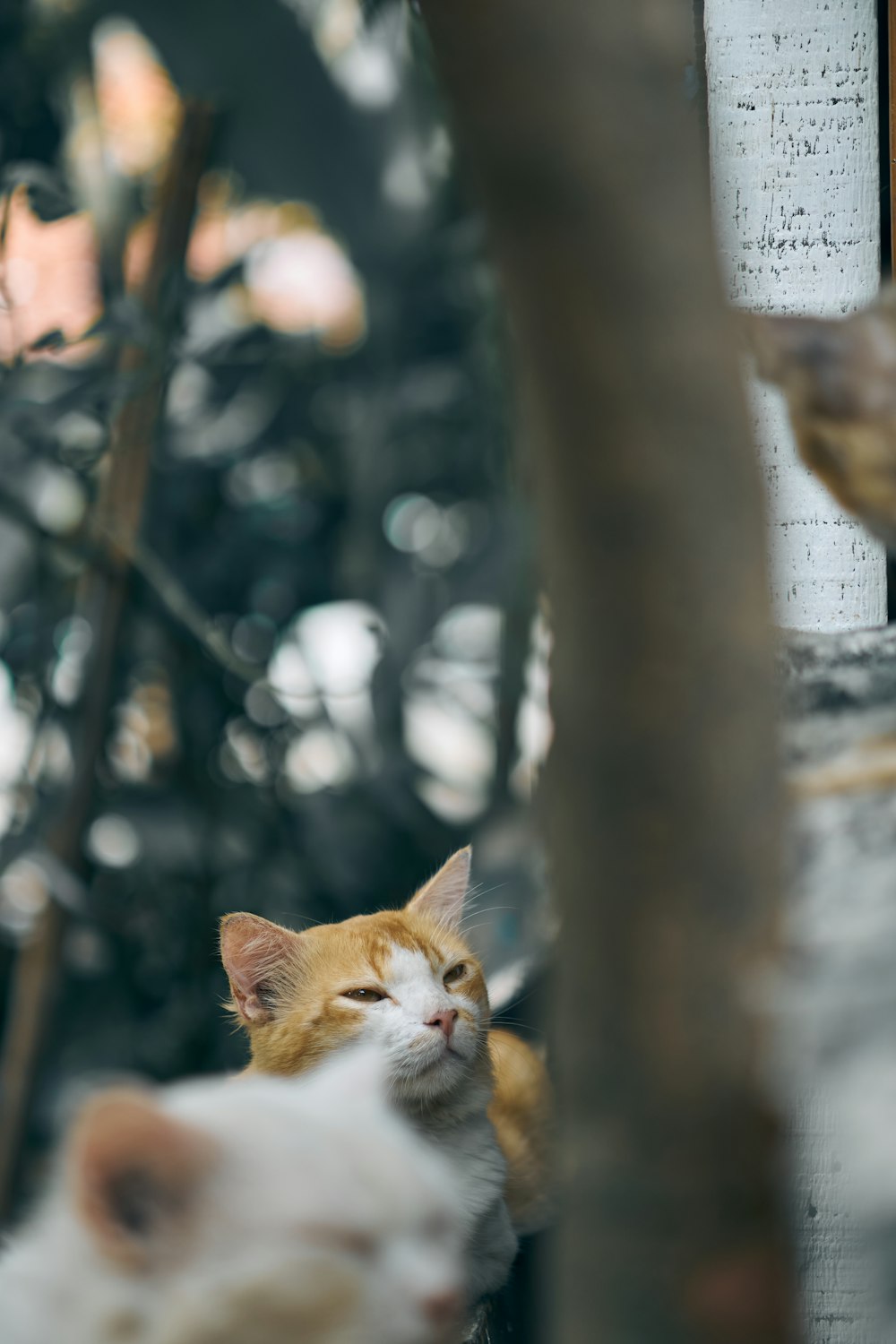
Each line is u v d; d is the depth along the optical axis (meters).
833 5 1.59
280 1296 0.83
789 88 1.60
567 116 0.51
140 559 3.10
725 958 0.58
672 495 0.54
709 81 1.63
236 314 4.23
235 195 4.38
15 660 3.64
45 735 3.32
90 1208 0.86
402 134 3.83
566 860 0.59
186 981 3.62
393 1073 1.90
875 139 1.60
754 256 1.62
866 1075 0.72
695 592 0.55
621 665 0.56
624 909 0.58
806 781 0.99
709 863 0.57
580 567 0.55
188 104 3.37
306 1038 1.98
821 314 1.61
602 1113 0.61
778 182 1.61
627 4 0.52
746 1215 0.61
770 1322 0.61
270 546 4.07
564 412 0.54
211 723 3.70
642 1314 0.60
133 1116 0.86
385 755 3.83
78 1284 0.88
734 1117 0.60
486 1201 1.81
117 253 3.57
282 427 4.16
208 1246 0.85
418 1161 0.93
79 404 3.08
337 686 4.15
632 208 0.52
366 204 3.93
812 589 1.62
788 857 0.63
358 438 4.16
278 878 3.71
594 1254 0.61
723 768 0.56
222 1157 0.88
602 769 0.57
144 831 3.61
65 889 2.95
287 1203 0.86
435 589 4.08
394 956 2.05
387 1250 0.87
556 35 0.50
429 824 3.79
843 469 1.35
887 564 1.61
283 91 3.61
